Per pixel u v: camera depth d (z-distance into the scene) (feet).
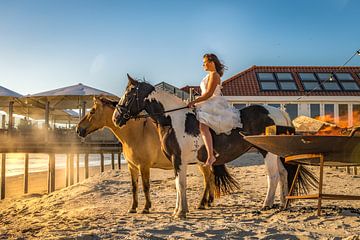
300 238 17.63
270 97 94.73
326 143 21.39
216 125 23.54
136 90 24.06
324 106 95.09
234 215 23.91
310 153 22.47
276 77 102.01
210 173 27.76
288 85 98.73
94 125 30.78
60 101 76.13
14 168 95.55
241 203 29.17
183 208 23.16
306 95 95.09
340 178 44.16
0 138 65.21
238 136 24.41
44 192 54.60
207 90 23.58
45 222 25.77
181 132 23.43
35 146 53.93
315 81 100.01
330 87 98.22
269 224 20.47
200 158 23.95
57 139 66.03
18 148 52.19
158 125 24.02
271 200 24.90
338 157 22.44
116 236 18.44
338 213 22.41
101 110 30.63
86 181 44.70
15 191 56.75
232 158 24.89
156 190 36.99
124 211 28.14
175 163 23.43
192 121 23.86
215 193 27.12
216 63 23.93
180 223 21.11
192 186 39.19
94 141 63.67
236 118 24.36
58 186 61.11
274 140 22.27
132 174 27.73
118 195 36.14
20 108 88.17
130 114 24.09
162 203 30.50
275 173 24.80
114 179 44.37
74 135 66.74
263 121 25.09
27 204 38.65
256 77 101.81
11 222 28.25
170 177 46.39
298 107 94.89
